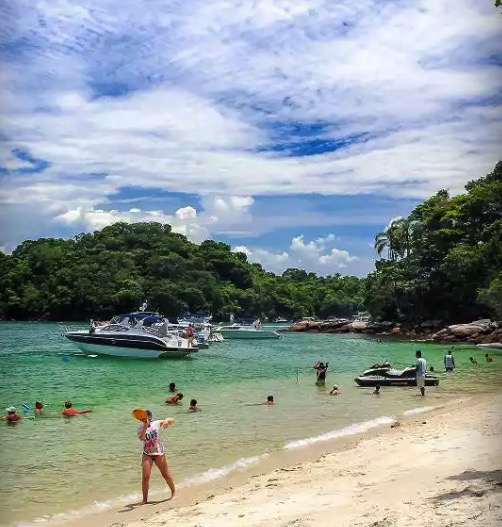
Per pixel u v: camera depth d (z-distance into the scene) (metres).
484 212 79.94
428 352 49.91
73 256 126.06
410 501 8.12
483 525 6.59
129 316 43.72
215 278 142.00
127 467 13.02
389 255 93.25
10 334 73.56
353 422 18.14
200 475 12.38
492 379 29.72
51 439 15.65
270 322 148.62
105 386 26.95
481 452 11.66
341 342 65.06
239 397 23.34
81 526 9.48
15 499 10.87
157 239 141.38
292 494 9.79
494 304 61.75
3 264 123.44
